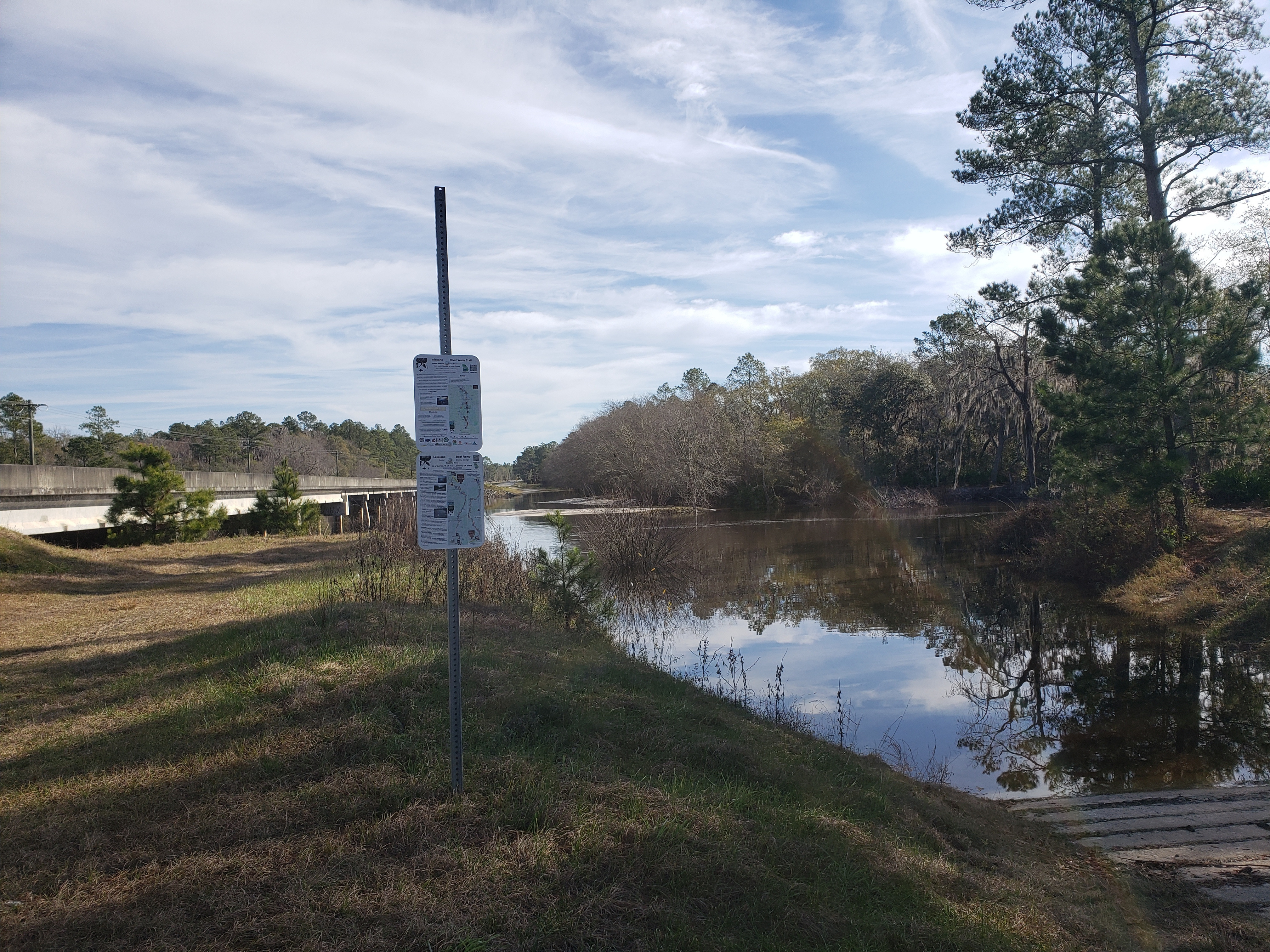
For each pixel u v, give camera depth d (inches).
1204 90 812.0
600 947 133.9
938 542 1293.1
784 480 2251.5
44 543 765.3
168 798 181.6
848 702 434.3
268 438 3895.2
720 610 727.1
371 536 617.0
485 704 248.5
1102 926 181.6
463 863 154.6
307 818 171.6
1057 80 879.1
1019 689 480.1
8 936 129.5
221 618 426.9
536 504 2628.0
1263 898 208.5
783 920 150.2
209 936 131.3
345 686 253.4
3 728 241.3
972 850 225.1
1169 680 503.8
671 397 2667.3
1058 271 1052.5
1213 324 734.5
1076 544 884.0
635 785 201.8
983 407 1982.0
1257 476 893.8
